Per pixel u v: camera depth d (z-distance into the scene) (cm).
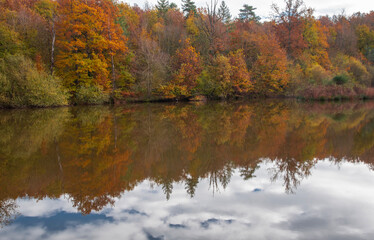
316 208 464
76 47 2770
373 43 5672
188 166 719
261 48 3934
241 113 1930
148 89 3212
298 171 671
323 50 4769
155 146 936
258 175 643
